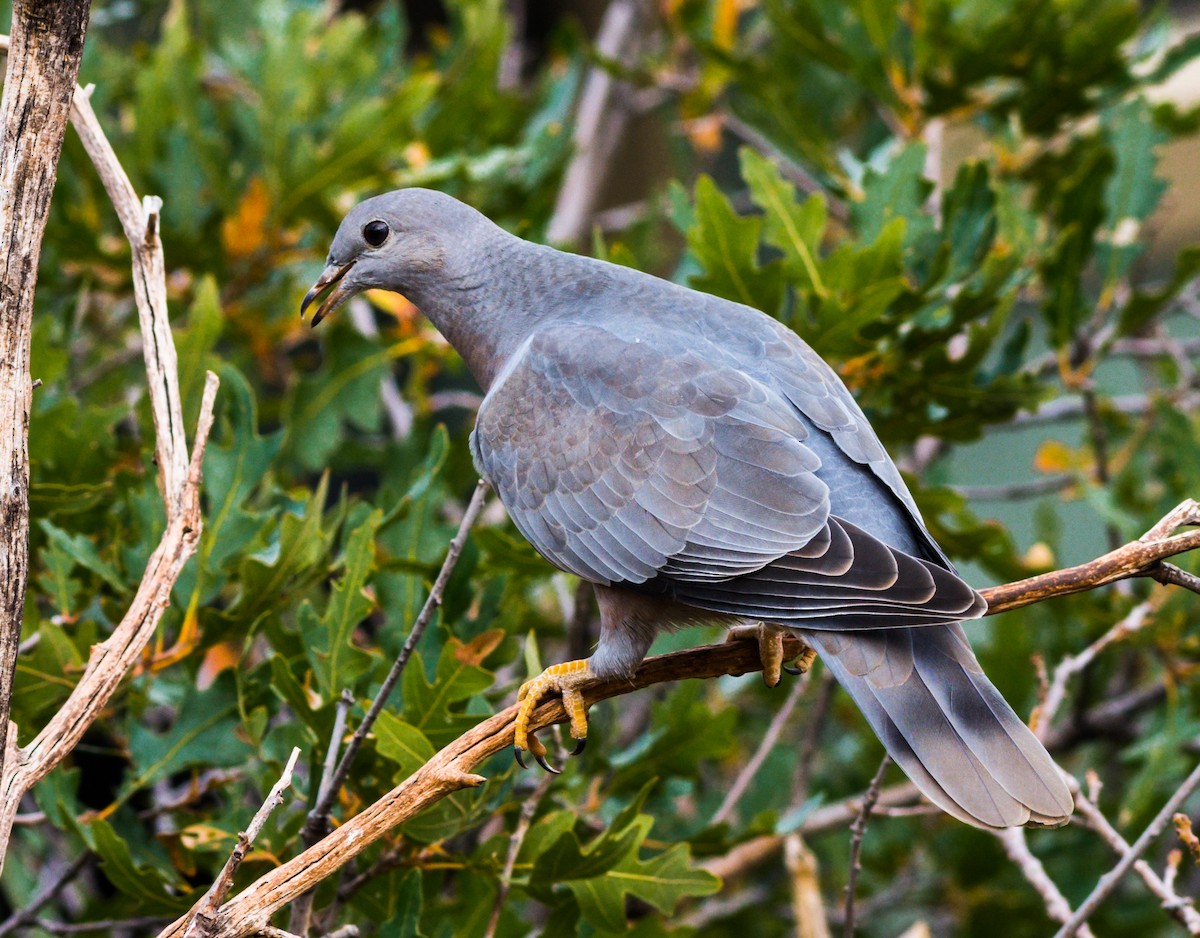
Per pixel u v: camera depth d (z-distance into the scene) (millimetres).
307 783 7762
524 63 19219
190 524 6168
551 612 12438
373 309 14336
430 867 7418
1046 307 10648
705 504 7027
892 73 11859
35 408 9484
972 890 11656
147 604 6031
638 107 16234
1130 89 12523
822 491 6887
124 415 9383
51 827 9852
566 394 7484
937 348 9398
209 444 8234
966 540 9992
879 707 6277
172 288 11945
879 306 8969
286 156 11352
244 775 8289
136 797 9727
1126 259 11320
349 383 11281
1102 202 10516
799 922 8703
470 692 7234
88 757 9312
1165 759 10078
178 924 5547
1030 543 18734
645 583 7172
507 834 7625
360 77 12570
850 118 15164
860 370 9578
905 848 12266
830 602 6477
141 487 9094
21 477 5371
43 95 5348
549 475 7434
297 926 6473
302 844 6543
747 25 18000
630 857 7430
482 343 8492
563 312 8102
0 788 5535
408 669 7184
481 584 9016
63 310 11805
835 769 12945
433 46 19328
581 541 7320
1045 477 15750
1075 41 11391
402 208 8586
